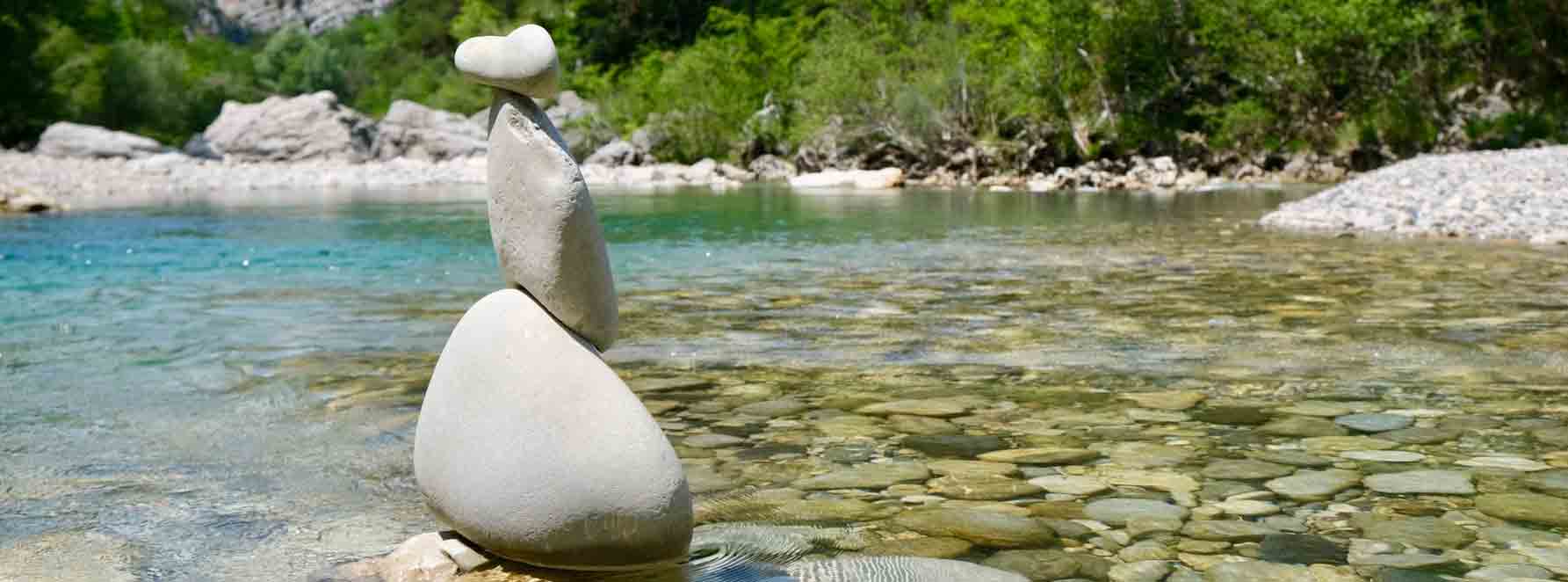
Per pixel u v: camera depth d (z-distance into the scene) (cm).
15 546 308
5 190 1906
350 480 366
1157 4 2906
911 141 3028
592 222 282
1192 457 376
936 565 282
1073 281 841
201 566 293
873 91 3069
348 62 6850
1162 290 780
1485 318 636
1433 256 948
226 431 427
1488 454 374
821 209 1784
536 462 278
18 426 438
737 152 3547
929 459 379
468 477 285
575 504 276
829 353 568
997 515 321
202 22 8925
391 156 3978
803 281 873
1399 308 678
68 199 2284
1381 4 2656
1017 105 2967
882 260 1026
